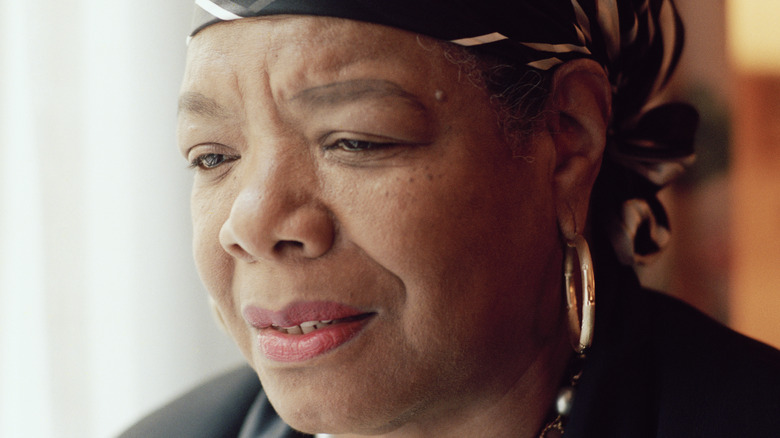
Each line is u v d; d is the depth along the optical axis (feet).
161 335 5.02
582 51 2.47
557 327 2.70
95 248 4.83
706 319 2.95
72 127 4.69
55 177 4.65
